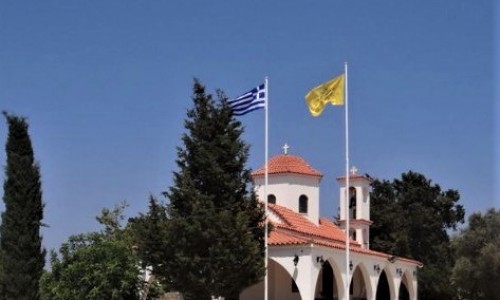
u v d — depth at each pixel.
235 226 32.94
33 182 37.41
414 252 69.12
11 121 37.59
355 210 55.22
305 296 37.69
